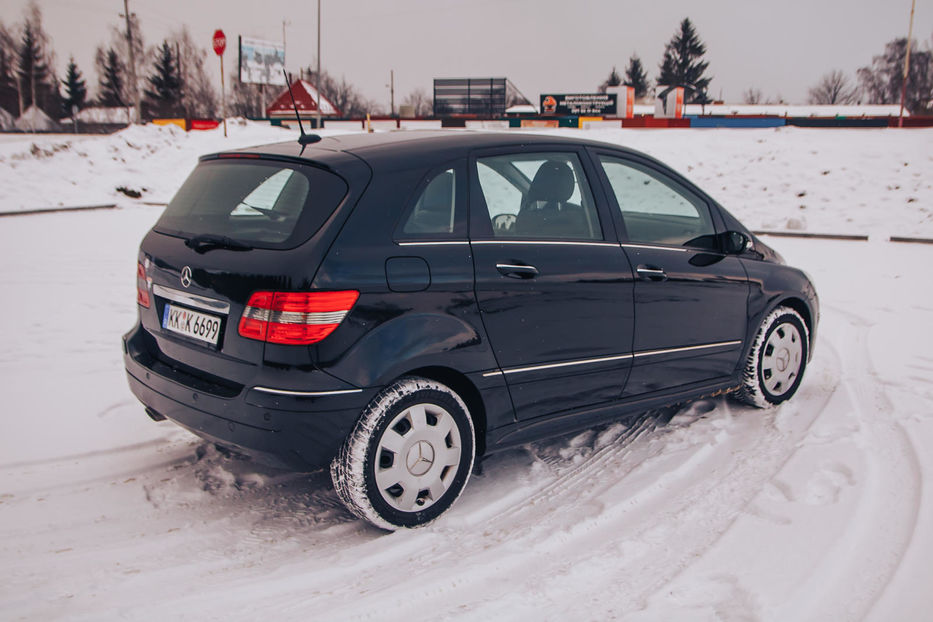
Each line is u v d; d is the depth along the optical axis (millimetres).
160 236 3332
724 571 2639
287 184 2977
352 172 2889
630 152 3887
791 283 4473
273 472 3604
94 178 19062
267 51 54469
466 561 2736
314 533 3014
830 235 13953
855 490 3244
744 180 19781
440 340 2914
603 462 3725
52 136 52844
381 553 2787
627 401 3711
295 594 2508
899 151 19953
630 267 3561
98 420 4168
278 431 2711
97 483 3408
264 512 3195
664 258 3740
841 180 18500
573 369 3391
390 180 2932
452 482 3072
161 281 3207
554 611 2412
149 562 2725
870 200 16969
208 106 85688
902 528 2912
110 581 2568
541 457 3820
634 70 100375
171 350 3152
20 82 84438
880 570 2621
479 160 3225
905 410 4328
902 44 88750
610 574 2650
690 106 67125
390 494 2926
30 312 6773
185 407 2996
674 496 3297
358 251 2762
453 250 2996
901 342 6043
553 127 36281
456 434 3055
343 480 2824
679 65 89250
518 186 3326
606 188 3650
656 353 3740
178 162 21812
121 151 21156
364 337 2756
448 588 2543
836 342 6051
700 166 21469
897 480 3350
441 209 3035
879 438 3885
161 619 2330
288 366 2672
